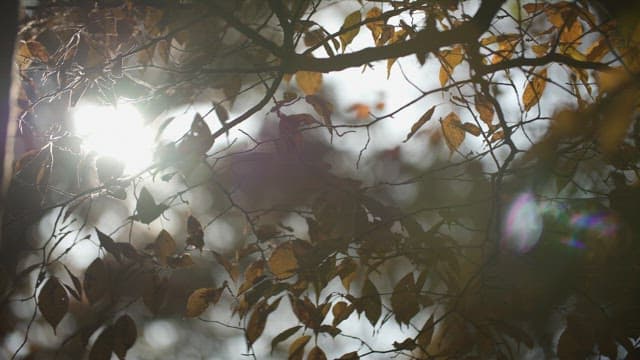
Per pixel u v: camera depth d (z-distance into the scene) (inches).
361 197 102.3
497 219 102.3
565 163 103.5
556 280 102.9
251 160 104.6
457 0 105.8
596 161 111.1
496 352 103.0
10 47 85.0
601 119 100.3
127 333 100.1
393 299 101.2
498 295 103.3
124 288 104.8
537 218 102.0
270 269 102.0
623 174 103.3
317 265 100.9
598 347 101.4
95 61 106.0
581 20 109.0
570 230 102.7
